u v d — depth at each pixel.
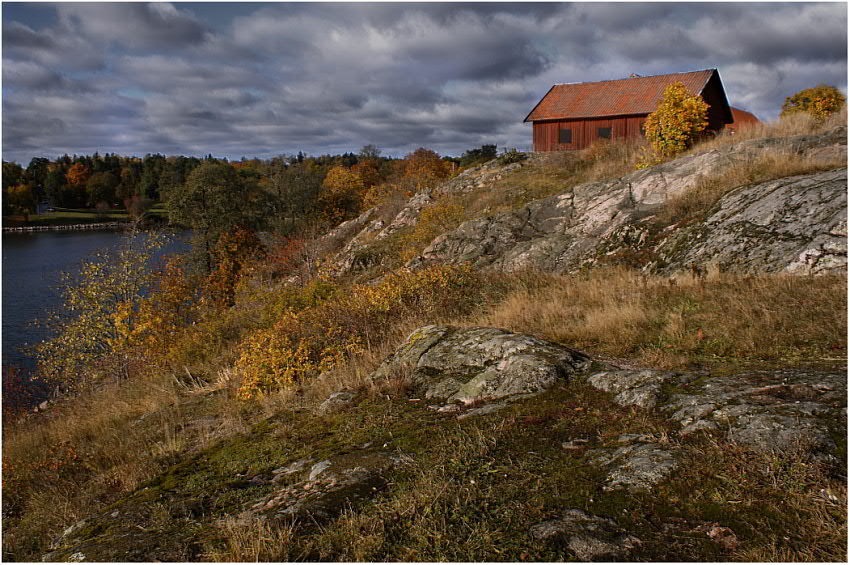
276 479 4.21
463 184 27.52
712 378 4.50
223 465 4.95
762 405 3.67
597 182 14.85
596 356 6.36
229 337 13.84
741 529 2.52
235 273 34.00
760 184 10.23
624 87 30.50
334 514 3.17
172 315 17.91
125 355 16.31
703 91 28.39
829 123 14.66
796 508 2.59
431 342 6.75
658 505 2.82
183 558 2.95
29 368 20.83
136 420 8.30
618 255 11.24
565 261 12.19
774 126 15.85
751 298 7.06
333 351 8.47
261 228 46.78
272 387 7.95
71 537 3.95
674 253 10.11
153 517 3.84
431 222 21.67
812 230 8.28
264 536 2.93
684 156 15.02
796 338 5.59
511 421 4.27
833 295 6.52
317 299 12.67
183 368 12.47
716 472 3.01
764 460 3.03
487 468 3.48
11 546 4.34
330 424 5.34
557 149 31.06
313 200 52.25
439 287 10.77
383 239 24.48
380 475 3.66
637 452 3.41
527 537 2.64
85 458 6.81
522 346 5.81
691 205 11.48
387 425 4.88
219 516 3.64
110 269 19.88
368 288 10.70
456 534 2.74
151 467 5.49
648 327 7.05
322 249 29.81
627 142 24.72
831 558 2.22
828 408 3.44
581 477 3.23
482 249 14.57
